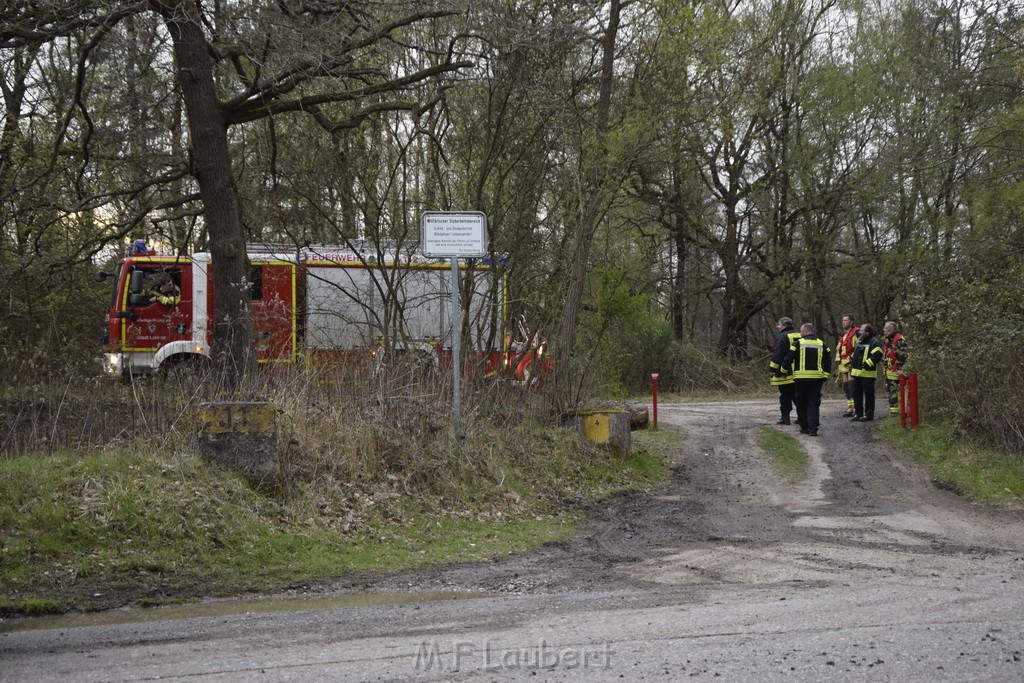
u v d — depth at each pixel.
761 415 21.23
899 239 31.31
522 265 15.48
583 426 14.77
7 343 14.67
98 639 6.00
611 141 15.22
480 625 6.25
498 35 14.12
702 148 28.08
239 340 13.52
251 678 5.04
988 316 16.48
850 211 31.61
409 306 17.44
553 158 15.38
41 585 7.41
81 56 13.45
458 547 9.51
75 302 18.59
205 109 13.79
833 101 30.30
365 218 15.18
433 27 15.05
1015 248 18.48
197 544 8.26
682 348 31.09
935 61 28.97
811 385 17.89
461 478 11.64
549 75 14.96
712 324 41.72
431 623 6.32
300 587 7.80
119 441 9.86
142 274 19.02
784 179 31.81
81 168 14.91
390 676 5.05
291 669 5.20
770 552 9.23
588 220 15.48
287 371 12.73
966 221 23.67
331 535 9.20
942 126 28.64
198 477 9.13
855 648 5.52
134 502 8.38
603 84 15.72
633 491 13.45
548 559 9.15
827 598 6.99
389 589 7.78
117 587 7.50
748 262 33.66
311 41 13.52
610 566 8.76
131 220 15.38
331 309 18.48
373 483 10.79
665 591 7.50
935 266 27.42
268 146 18.05
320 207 16.55
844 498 12.72
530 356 15.45
